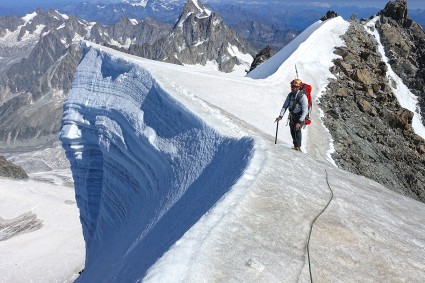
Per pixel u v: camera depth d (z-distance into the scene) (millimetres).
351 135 37062
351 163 32188
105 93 27344
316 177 11383
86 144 30344
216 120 16109
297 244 7863
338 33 59062
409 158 38906
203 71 37500
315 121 35969
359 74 47438
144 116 21172
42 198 112250
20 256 81375
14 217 101188
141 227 16562
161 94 20047
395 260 8148
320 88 43188
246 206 8508
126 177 23859
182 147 16234
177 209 12641
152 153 18875
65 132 30484
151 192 18766
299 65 45656
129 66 25703
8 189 116312
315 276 7078
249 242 7516
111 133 24625
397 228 9812
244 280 6598
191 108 17109
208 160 13617
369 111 42562
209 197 10453
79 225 98312
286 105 14938
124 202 24078
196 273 6562
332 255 7801
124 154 23234
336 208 9602
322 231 8469
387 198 12203
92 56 30922
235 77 38625
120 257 16781
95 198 32062
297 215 8773
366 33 65062
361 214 9883
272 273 6871
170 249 7090
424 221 11070
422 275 7867
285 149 12992
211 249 7121
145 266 9375
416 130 53625
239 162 11055
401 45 65312
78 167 32156
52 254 83125
